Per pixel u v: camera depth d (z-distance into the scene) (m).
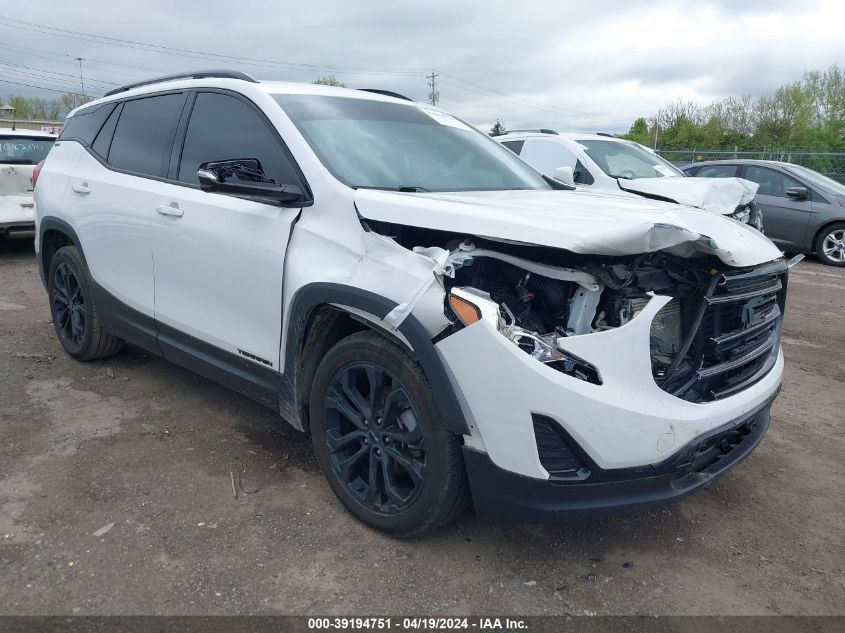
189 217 3.61
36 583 2.56
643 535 3.06
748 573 2.82
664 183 7.47
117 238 4.17
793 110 46.44
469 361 2.43
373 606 2.52
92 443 3.72
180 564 2.70
